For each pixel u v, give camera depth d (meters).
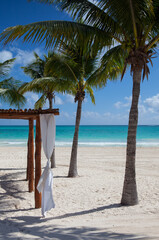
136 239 3.56
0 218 5.18
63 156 17.95
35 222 4.91
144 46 6.00
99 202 6.51
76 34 5.81
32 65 12.07
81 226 4.52
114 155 18.89
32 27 5.43
